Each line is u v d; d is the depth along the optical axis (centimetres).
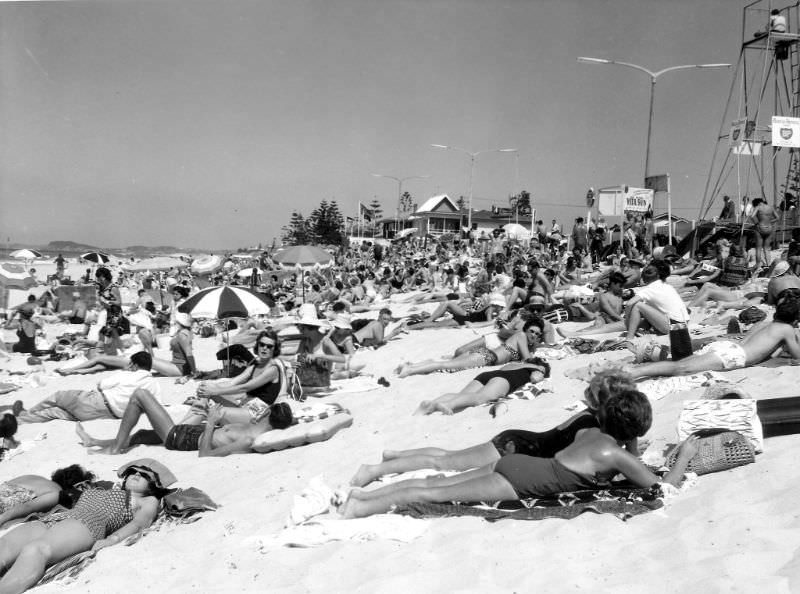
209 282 3750
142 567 518
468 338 1448
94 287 2488
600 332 1204
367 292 2550
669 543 435
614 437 514
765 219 1742
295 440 800
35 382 1301
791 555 398
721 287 1464
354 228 10681
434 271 2912
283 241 10544
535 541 463
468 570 438
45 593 495
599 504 491
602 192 2603
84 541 550
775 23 2162
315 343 1155
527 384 881
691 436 545
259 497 648
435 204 8656
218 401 867
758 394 693
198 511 617
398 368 1122
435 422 820
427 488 541
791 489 473
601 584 404
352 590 434
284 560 497
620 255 2511
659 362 805
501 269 2064
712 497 484
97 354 1480
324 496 578
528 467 517
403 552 476
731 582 379
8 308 2047
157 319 1683
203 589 470
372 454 739
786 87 2230
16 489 623
